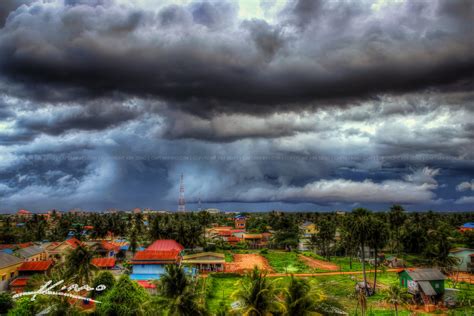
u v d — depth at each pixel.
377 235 83.38
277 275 103.06
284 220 178.00
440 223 173.62
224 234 184.00
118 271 105.19
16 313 50.41
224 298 77.12
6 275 86.31
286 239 163.00
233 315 46.31
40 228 184.62
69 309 51.84
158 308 47.41
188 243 141.88
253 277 46.34
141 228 187.00
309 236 183.38
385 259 129.12
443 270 108.88
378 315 65.31
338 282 94.06
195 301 47.41
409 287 78.62
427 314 67.69
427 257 123.75
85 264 67.50
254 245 166.75
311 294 45.69
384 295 80.38
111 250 136.50
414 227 148.62
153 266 93.62
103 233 174.25
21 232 178.62
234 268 114.00
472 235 153.38
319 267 117.31
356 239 85.38
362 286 84.56
